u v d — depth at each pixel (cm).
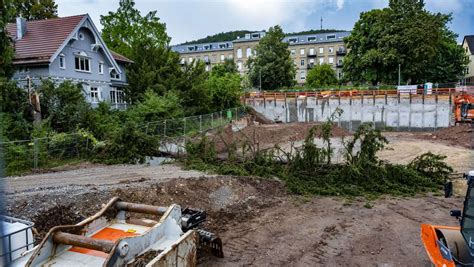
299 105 4744
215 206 1298
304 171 1664
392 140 3347
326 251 942
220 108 4166
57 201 1042
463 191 1520
